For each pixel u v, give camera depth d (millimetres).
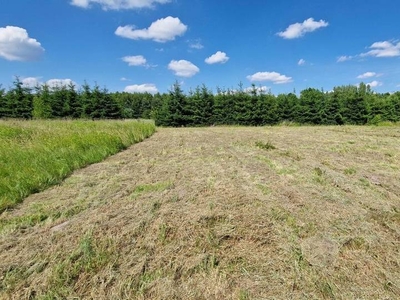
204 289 1798
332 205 3197
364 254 2182
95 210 3053
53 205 3209
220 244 2328
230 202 3207
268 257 2145
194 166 5359
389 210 3055
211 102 25906
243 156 6531
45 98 25891
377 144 8586
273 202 3250
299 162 5703
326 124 26000
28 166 4414
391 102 25281
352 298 1698
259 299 1698
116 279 1874
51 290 1762
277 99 27000
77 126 11758
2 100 25328
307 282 1843
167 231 2520
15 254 2148
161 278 1900
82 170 5039
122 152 7258
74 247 2236
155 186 3963
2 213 2959
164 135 13078
